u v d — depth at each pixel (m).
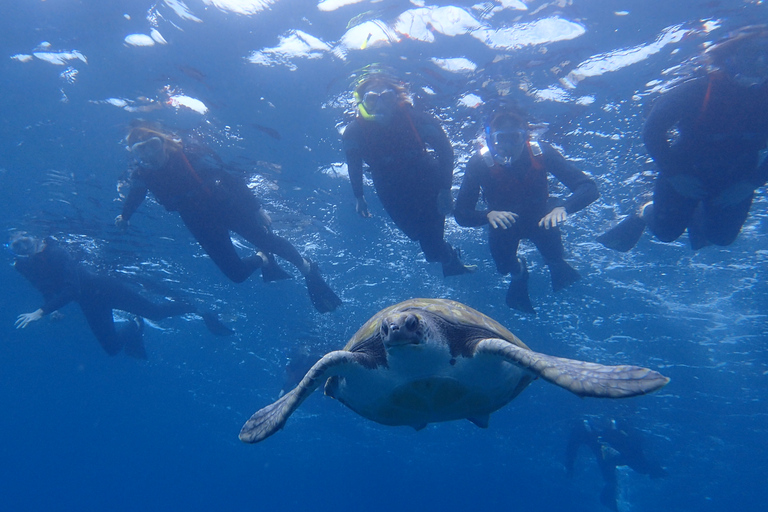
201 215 7.25
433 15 6.12
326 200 9.62
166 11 6.36
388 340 3.18
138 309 11.96
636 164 7.91
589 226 9.20
